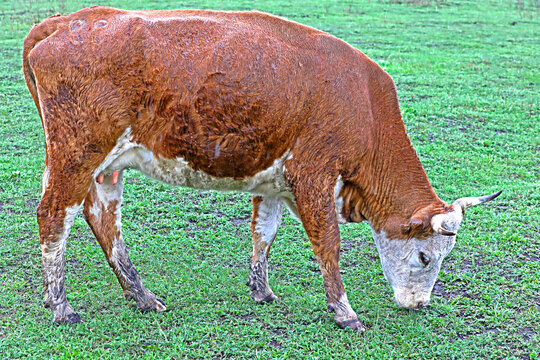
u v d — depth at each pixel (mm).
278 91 5324
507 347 5355
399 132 5730
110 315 5645
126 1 20906
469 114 11945
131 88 5195
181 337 5305
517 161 9828
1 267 6465
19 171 8812
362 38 17984
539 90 13727
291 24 5605
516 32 19562
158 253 6906
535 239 7367
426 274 5707
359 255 7059
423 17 21406
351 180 5645
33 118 11164
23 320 5488
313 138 5387
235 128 5332
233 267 6746
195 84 5234
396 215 5703
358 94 5492
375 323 5684
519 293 6254
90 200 5680
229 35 5363
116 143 5297
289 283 6410
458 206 5492
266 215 5945
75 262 6684
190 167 5488
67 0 21266
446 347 5324
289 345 5262
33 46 5324
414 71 14844
